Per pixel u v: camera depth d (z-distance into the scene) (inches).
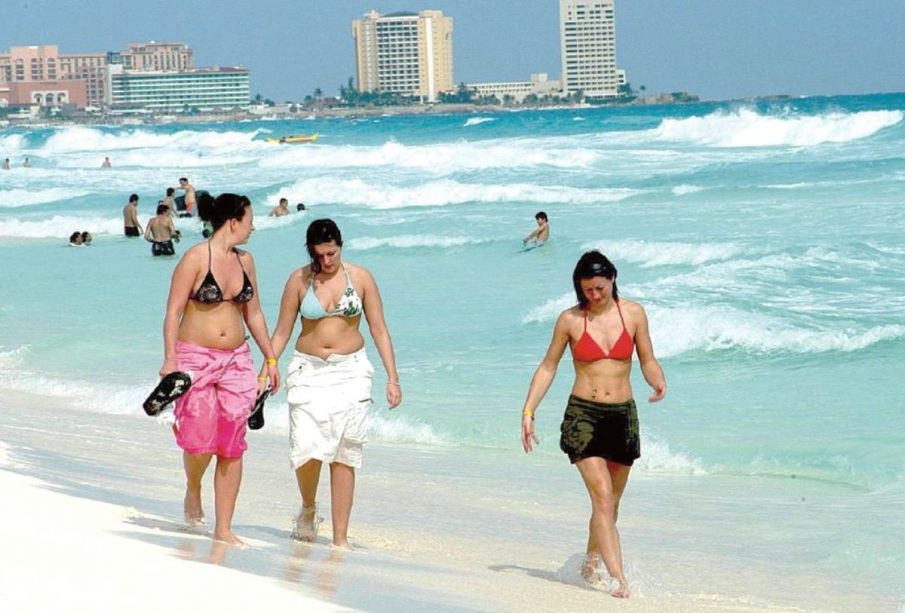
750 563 725.9
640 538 790.5
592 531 641.0
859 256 1913.1
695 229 2532.0
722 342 1430.9
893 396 1181.1
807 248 1990.7
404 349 1526.8
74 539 508.4
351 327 630.5
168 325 588.1
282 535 679.1
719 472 989.2
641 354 620.4
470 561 677.9
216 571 491.8
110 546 508.4
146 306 1963.6
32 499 607.2
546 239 2432.3
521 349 1491.1
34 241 3161.9
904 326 1417.3
